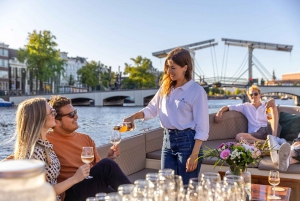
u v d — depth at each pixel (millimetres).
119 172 2281
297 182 3133
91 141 2670
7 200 570
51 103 2465
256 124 4867
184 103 2537
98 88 60844
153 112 2857
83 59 79750
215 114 5004
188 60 2543
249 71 34875
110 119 23234
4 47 54469
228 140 4949
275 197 2430
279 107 5016
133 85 48250
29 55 45438
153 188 1355
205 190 1468
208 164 3658
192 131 2566
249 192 2191
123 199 1184
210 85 34500
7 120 21688
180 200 1407
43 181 618
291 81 36031
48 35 46562
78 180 1966
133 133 12703
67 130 2467
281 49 33906
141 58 48281
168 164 2631
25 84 56062
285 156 3275
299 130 4668
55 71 47188
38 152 2006
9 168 581
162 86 2662
